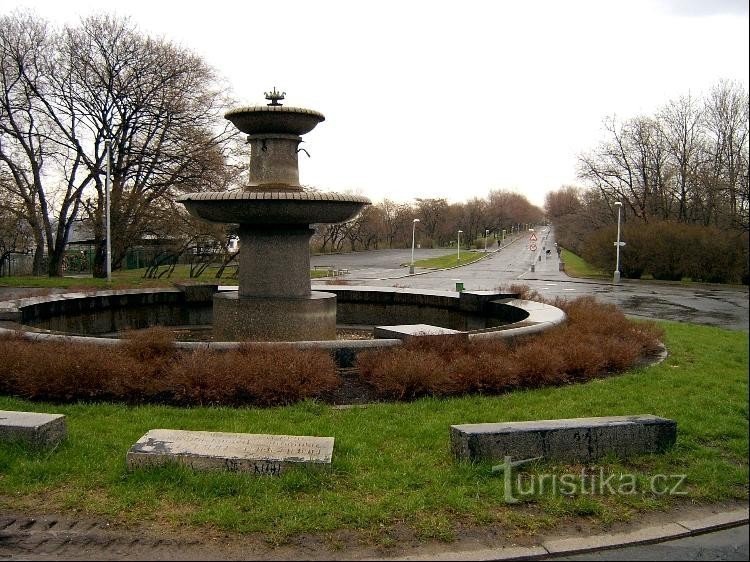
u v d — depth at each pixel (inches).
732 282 1631.4
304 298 438.9
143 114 1343.5
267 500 195.2
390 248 4242.1
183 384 301.9
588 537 183.3
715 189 1727.4
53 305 503.5
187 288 600.4
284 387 302.7
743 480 220.2
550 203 6378.0
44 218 1472.7
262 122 425.7
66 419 247.0
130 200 1373.0
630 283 1635.1
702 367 407.5
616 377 366.0
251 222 426.3
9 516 189.0
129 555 169.8
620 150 2108.8
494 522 189.6
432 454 236.2
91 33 1291.8
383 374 317.1
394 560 169.2
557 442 230.2
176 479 205.3
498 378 324.5
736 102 1891.0
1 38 1282.0
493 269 2314.2
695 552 177.3
